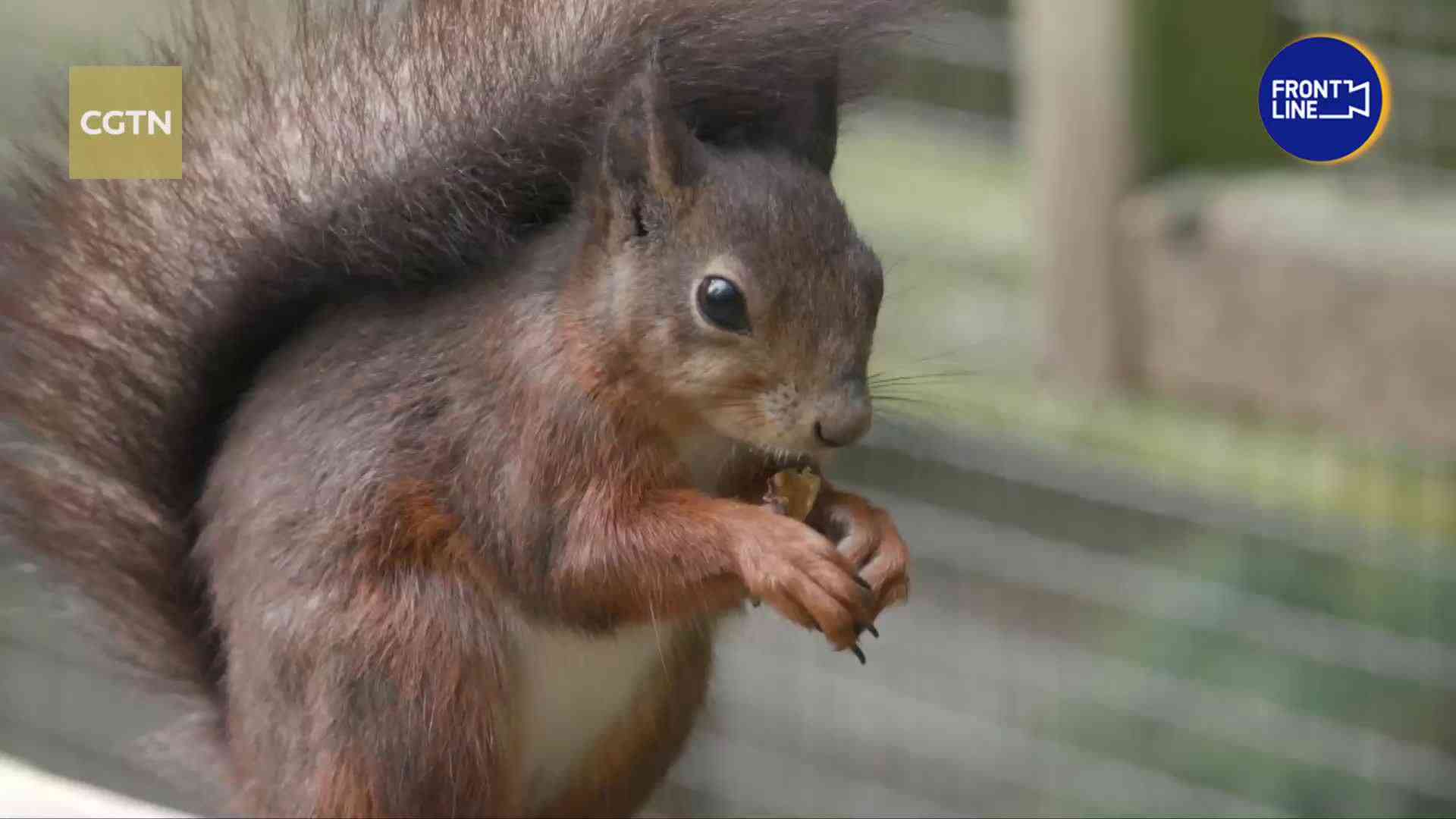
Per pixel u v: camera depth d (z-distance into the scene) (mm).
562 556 1731
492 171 1744
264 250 1762
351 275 1760
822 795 2137
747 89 1735
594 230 1729
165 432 1775
